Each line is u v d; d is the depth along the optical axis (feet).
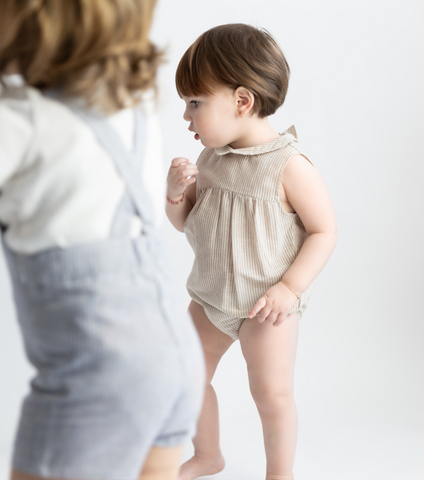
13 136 2.23
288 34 6.10
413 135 6.37
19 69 2.37
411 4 6.20
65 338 2.28
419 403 5.80
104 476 2.30
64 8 2.27
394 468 4.75
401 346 6.44
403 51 6.25
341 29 6.16
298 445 5.06
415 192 6.45
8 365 5.14
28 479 2.27
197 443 4.61
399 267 6.51
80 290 2.29
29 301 2.35
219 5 5.92
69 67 2.31
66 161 2.30
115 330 2.30
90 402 2.25
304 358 6.28
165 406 2.40
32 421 2.29
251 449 5.08
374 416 5.57
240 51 3.98
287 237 4.14
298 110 6.21
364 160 6.36
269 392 4.12
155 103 2.71
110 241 2.38
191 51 4.07
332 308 6.46
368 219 6.43
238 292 4.10
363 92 6.26
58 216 2.31
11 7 2.23
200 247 4.26
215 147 4.17
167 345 2.42
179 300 2.65
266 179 4.04
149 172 2.63
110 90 2.40
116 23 2.35
